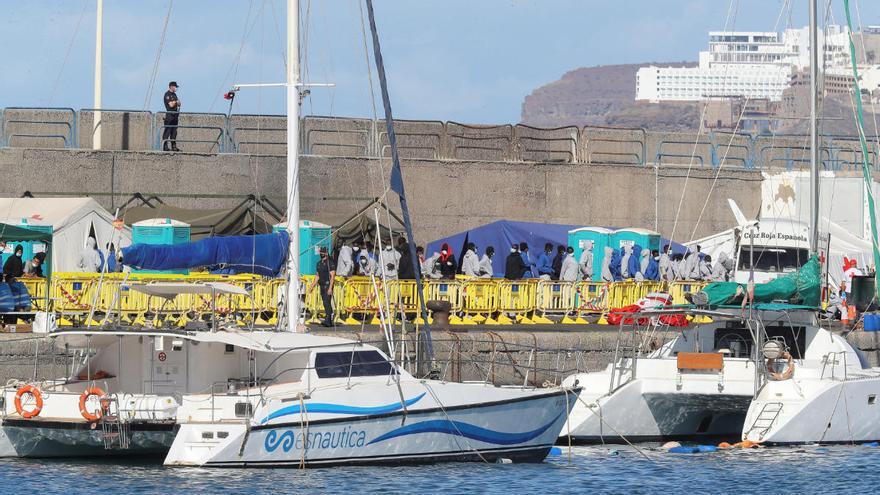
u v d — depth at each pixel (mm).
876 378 76688
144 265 67375
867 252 116750
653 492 62344
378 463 63125
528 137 121688
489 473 64438
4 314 76875
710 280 105000
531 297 96062
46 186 103500
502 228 111188
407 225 72938
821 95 112875
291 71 72125
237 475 59812
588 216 120062
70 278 81938
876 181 123438
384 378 63656
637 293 100188
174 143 107938
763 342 75688
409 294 90812
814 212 92875
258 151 111188
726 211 124375
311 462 61406
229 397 60312
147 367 63375
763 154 130500
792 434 73625
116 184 105125
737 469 68062
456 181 115188
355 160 111375
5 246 88188
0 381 72125
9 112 107812
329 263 83938
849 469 68375
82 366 64562
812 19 94250
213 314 63250
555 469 66750
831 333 79438
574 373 80000
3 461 62719
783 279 79250
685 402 75688
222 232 99188
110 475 59906
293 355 62750
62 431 60969
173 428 60250
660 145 126625
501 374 84125
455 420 64938
